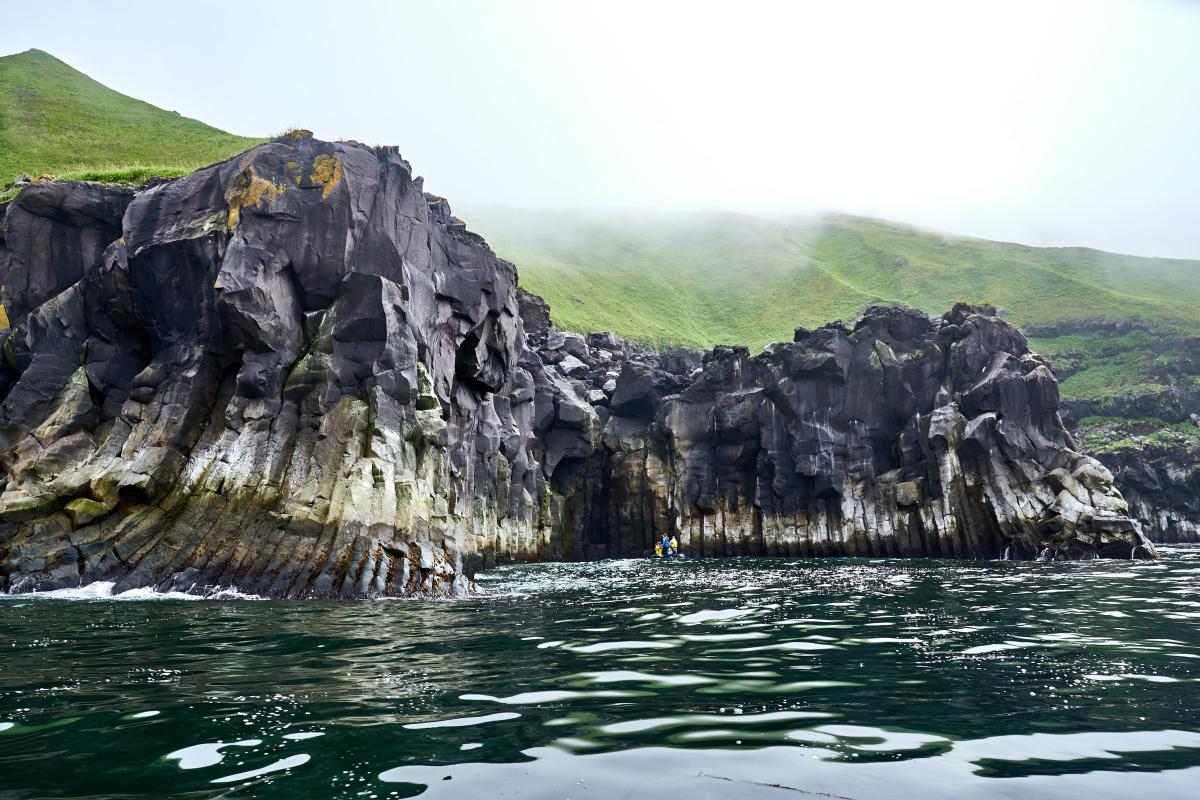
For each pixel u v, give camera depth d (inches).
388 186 1173.1
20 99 2208.4
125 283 1063.0
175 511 888.3
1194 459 2709.2
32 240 1157.1
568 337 2687.0
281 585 804.6
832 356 2004.2
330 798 205.6
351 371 982.4
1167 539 2628.0
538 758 240.8
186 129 2207.2
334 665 402.9
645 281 5944.9
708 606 705.0
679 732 271.4
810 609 675.4
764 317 5447.8
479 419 1649.9
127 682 357.1
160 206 1090.7
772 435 2059.5
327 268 1049.5
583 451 2229.3
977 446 1770.4
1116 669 391.2
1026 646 465.4
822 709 306.5
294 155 1086.4
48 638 499.5
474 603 743.7
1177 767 232.7
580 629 547.5
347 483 880.9
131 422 984.3
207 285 1018.7
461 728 276.1
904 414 1980.8
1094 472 1681.8
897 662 410.9
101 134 2036.2
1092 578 1030.4
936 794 209.3
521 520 1861.5
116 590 812.0
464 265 1425.9
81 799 204.5
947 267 5925.2
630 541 2206.0
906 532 1841.8
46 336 1072.8
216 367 994.7
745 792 210.1
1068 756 243.9
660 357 2920.8
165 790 211.8
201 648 459.2
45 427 995.9
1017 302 4985.2
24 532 871.1
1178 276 5679.1
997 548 1702.8
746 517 2079.2
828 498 1988.2
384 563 831.1
